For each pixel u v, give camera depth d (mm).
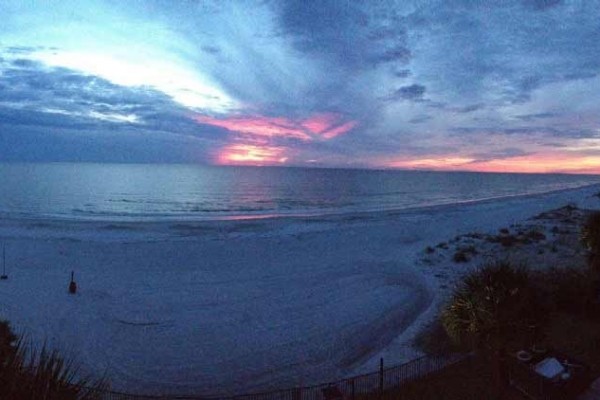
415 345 17078
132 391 14250
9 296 23656
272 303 23438
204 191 110250
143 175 188750
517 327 10148
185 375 15555
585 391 10805
